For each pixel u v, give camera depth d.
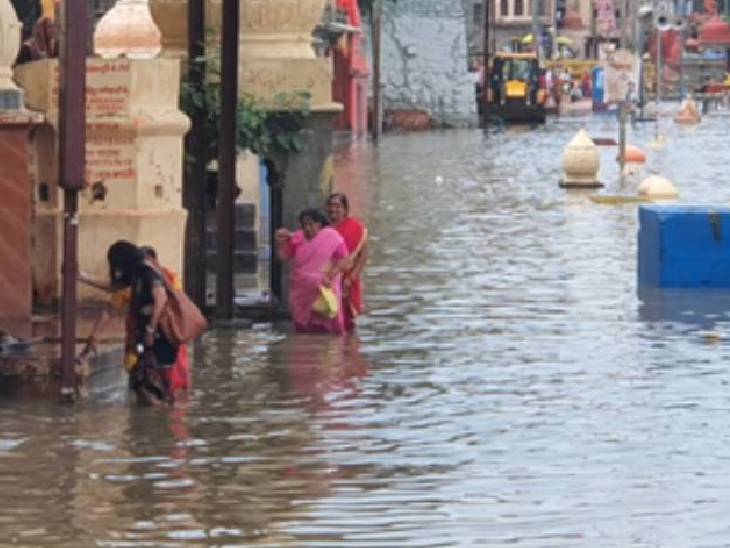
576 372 20.41
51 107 20.64
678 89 158.50
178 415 18.06
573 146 48.22
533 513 14.57
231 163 23.34
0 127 19.31
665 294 26.67
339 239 23.16
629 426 17.61
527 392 19.30
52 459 16.23
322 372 20.47
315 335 23.06
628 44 171.75
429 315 24.69
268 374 20.30
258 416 18.06
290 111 24.31
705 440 17.03
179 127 21.14
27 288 19.50
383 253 32.06
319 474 15.76
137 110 20.75
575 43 171.25
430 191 47.72
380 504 14.82
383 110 96.19
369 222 38.19
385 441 16.98
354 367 20.77
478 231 36.09
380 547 13.68
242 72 24.33
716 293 26.78
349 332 23.30
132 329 18.55
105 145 20.78
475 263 30.53
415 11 97.50
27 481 15.48
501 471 15.87
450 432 17.34
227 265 23.61
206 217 24.94
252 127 24.08
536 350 21.86
